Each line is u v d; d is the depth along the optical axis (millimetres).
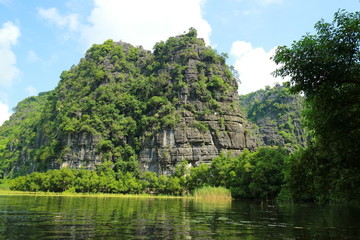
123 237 15102
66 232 16203
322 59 14273
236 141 122125
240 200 67750
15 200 47719
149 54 178000
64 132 128875
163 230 17953
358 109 15914
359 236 16672
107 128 130125
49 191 95250
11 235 15000
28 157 172375
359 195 27875
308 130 20328
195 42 151875
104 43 188500
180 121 119000
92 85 156875
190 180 94438
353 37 13914
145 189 105188
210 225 20812
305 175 19938
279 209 37719
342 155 17125
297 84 16078
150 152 118312
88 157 121250
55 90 190750
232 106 130125
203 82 132250
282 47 15719
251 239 15398
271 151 65000
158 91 136125
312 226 20797
